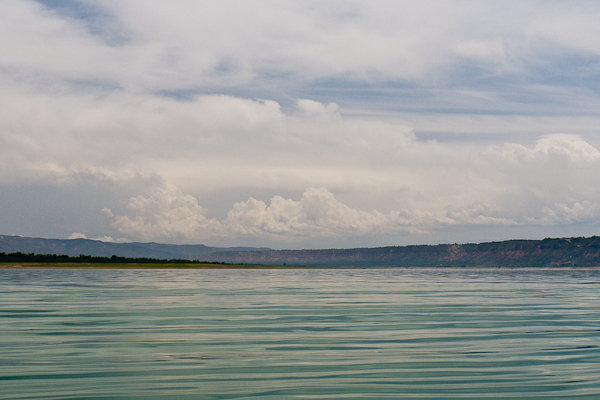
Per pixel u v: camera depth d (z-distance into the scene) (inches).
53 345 877.2
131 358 775.7
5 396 577.0
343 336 982.4
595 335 1002.1
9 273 4862.2
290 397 582.6
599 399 579.5
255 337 968.9
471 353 819.4
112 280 3459.6
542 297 2060.8
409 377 669.9
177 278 4065.0
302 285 3075.8
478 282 3806.6
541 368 720.3
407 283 3516.2
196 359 770.2
